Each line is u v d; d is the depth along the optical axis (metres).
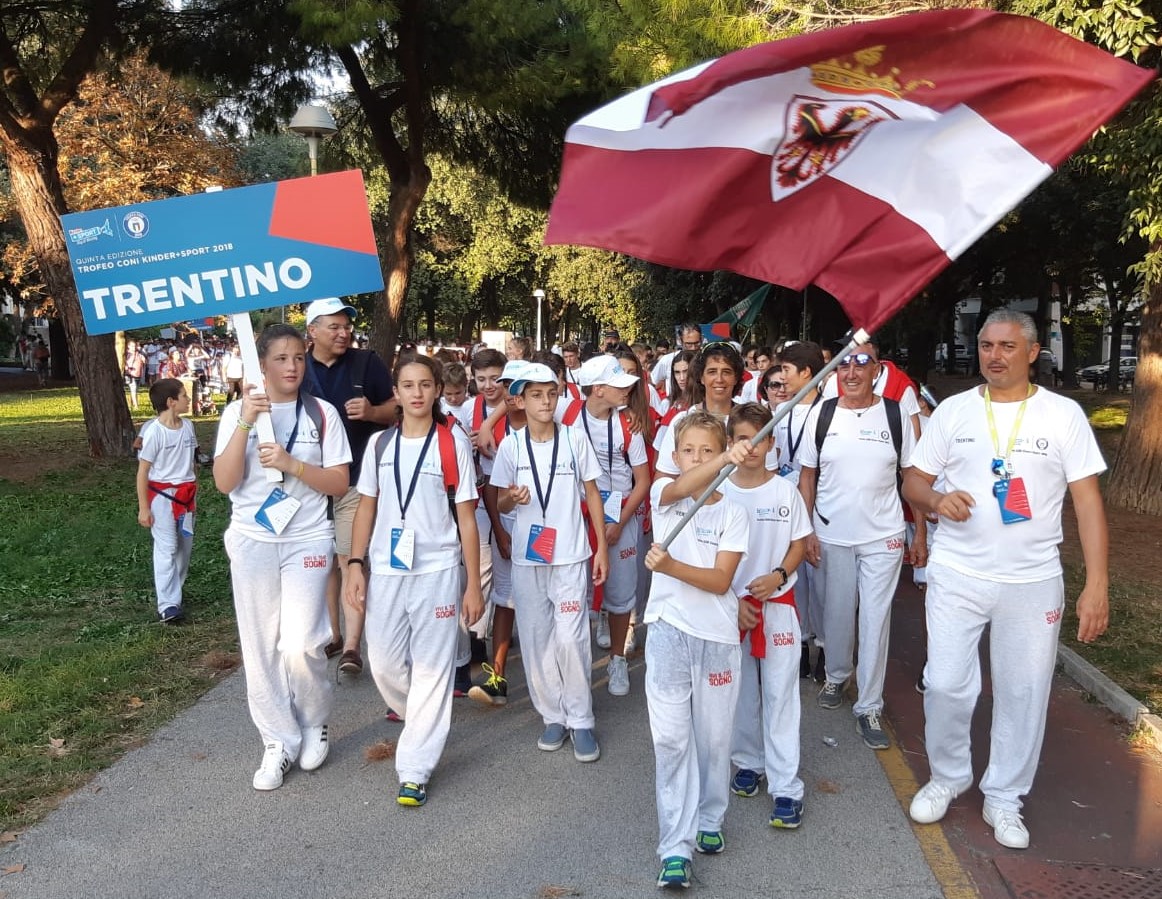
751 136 3.62
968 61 3.49
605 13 9.41
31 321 50.81
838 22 8.46
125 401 15.26
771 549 4.00
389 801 4.07
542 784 4.27
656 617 3.59
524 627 4.63
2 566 8.24
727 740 3.62
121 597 7.32
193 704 5.14
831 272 3.67
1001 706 3.80
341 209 4.36
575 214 3.72
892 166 3.61
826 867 3.58
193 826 3.83
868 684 4.72
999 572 3.69
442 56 14.84
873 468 4.71
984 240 21.41
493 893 3.38
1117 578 7.93
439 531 4.15
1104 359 52.22
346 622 5.60
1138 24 6.74
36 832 3.76
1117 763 4.50
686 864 3.37
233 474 4.00
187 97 20.66
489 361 6.15
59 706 5.00
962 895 3.40
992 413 3.73
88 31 13.49
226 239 4.28
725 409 5.52
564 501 4.56
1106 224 18.80
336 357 5.66
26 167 13.77
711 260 3.73
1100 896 3.39
